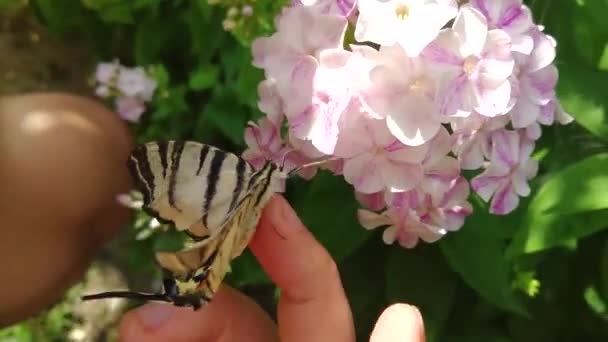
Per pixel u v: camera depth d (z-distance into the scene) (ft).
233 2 1.08
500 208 0.85
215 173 0.54
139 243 1.56
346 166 0.76
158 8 1.69
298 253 0.59
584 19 0.95
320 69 0.74
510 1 0.76
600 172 0.90
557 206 0.90
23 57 1.85
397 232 0.87
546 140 1.06
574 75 0.95
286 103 0.76
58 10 1.82
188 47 1.73
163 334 0.60
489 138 0.80
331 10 0.77
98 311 1.65
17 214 0.59
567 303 1.21
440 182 0.79
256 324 0.63
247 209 0.55
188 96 1.67
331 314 0.60
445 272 1.11
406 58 0.71
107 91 1.53
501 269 0.99
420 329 0.58
